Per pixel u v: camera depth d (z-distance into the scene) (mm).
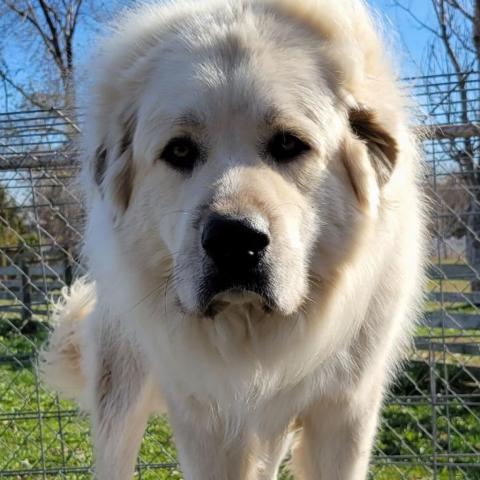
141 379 1085
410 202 954
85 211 1099
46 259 1629
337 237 862
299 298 815
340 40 887
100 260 971
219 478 959
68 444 1424
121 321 1005
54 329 1239
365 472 964
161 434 1481
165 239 864
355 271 883
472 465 1205
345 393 927
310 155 839
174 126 840
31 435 1542
